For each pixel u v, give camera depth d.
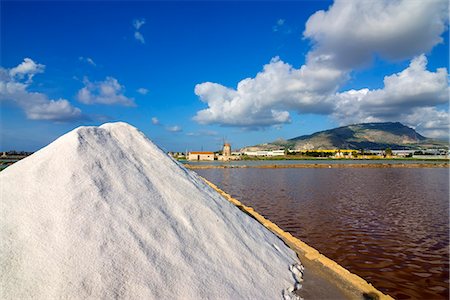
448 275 7.68
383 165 74.69
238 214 6.96
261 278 4.79
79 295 3.27
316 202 19.69
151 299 3.51
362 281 5.23
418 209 16.95
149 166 6.63
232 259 4.90
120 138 7.19
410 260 8.77
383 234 11.59
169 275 3.94
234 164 83.56
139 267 3.86
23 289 3.21
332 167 72.12
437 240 10.73
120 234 4.26
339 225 13.10
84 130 6.45
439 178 39.78
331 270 5.82
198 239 4.99
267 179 39.06
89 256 3.74
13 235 3.87
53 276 3.40
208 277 4.21
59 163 5.27
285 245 6.89
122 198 5.04
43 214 4.23
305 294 4.82
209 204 6.29
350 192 25.19
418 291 6.83
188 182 6.83
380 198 21.47
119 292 3.46
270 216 15.11
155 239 4.48
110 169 5.64
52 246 3.77
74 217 4.24
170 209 5.45
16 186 4.79
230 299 3.95
